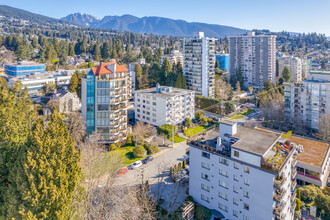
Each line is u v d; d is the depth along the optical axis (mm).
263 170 34750
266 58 158125
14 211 25672
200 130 86938
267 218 35281
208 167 42125
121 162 59250
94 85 68312
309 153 55875
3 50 196625
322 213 42656
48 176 27297
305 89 84938
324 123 75250
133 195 39531
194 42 122875
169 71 136625
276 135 43062
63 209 27219
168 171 56688
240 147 37688
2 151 31656
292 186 41938
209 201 42375
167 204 44531
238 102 126938
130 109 102938
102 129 69688
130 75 122750
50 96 112312
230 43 173000
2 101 36500
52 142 29969
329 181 53406
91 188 38594
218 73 195625
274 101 104125
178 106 87312
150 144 67375
